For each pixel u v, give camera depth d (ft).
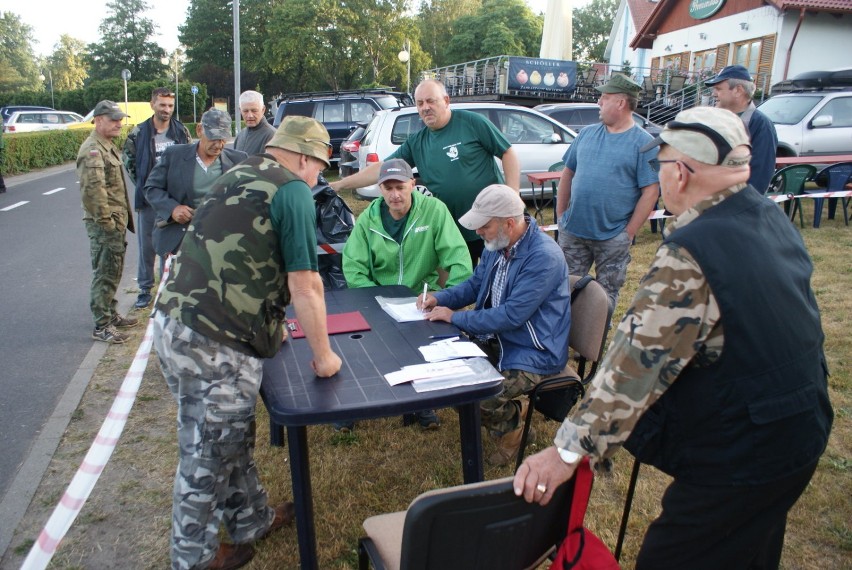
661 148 5.00
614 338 4.80
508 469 10.43
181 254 6.62
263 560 8.41
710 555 5.02
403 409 6.72
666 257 4.59
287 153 6.87
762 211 4.84
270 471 10.46
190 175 13.61
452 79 73.26
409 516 4.37
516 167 13.21
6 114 93.56
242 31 159.33
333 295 10.96
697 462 4.81
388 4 133.39
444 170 13.10
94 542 8.82
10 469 10.65
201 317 6.41
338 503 9.62
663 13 77.46
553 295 9.58
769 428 4.54
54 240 29.37
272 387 7.04
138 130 17.06
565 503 5.10
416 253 11.85
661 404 4.96
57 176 56.59
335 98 49.03
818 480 9.80
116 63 226.79
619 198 12.97
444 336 8.80
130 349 15.76
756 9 63.82
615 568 5.06
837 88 38.58
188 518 6.88
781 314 4.54
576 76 61.05
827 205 33.12
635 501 9.55
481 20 163.94
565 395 9.49
